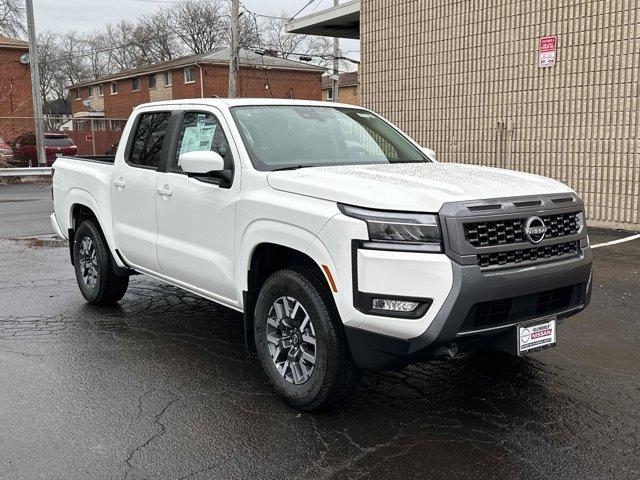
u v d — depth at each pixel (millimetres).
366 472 3473
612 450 3695
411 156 5500
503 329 3871
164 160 5469
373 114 5984
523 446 3750
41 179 25578
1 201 17578
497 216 3756
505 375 4848
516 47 12125
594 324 6004
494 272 3734
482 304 3727
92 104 56906
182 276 5312
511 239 3840
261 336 4445
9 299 7035
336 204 3873
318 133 5203
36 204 16750
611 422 4059
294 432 3938
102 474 3463
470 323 3709
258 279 4586
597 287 7262
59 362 5109
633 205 10805
